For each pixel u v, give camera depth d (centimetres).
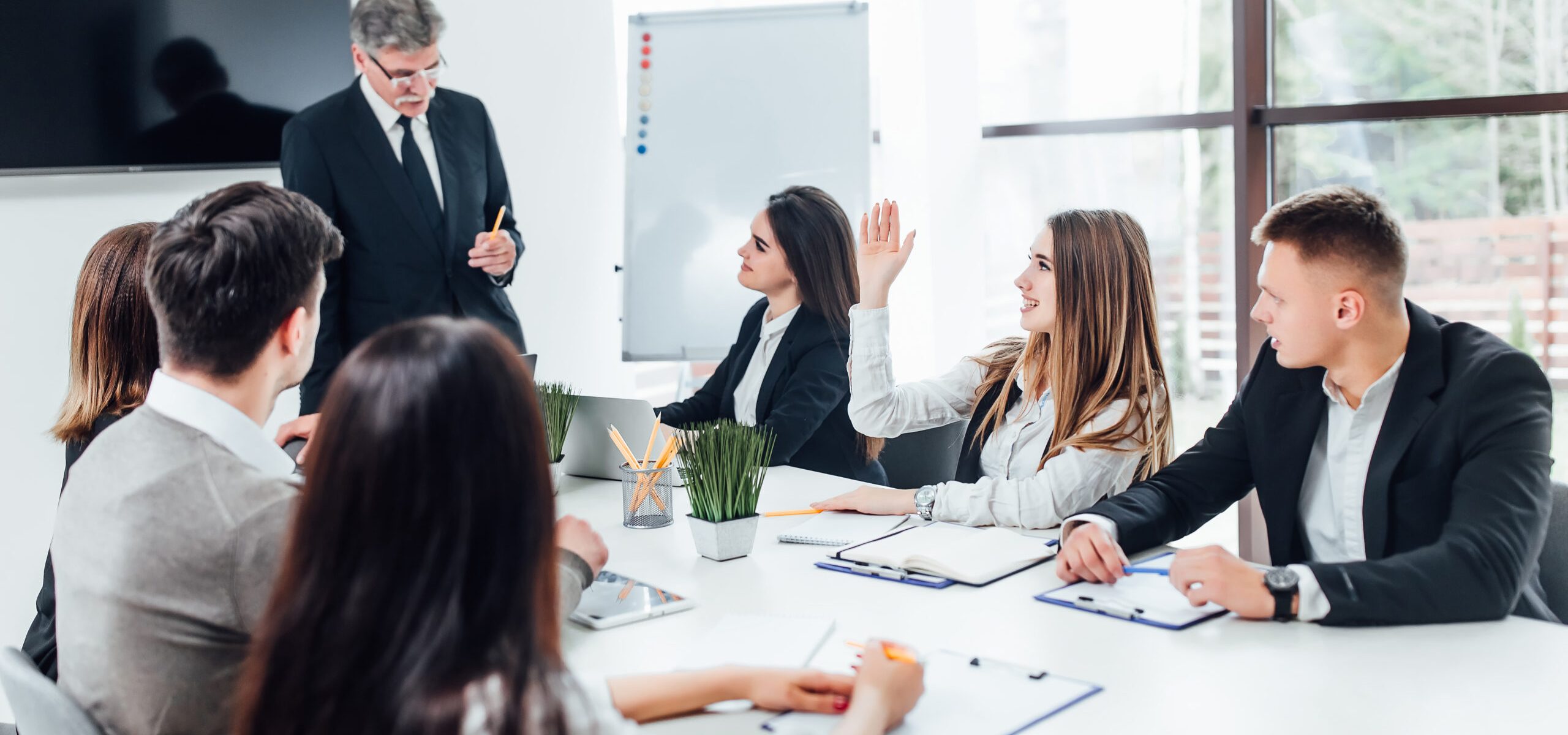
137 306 158
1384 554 149
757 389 264
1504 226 328
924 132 380
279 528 103
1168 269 375
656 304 364
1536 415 141
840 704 106
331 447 73
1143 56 371
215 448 108
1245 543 354
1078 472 179
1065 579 147
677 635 130
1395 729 100
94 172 253
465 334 76
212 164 273
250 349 115
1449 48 326
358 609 70
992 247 405
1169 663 118
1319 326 152
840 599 143
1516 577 129
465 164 310
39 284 248
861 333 219
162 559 101
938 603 140
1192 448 180
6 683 107
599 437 223
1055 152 389
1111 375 189
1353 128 342
